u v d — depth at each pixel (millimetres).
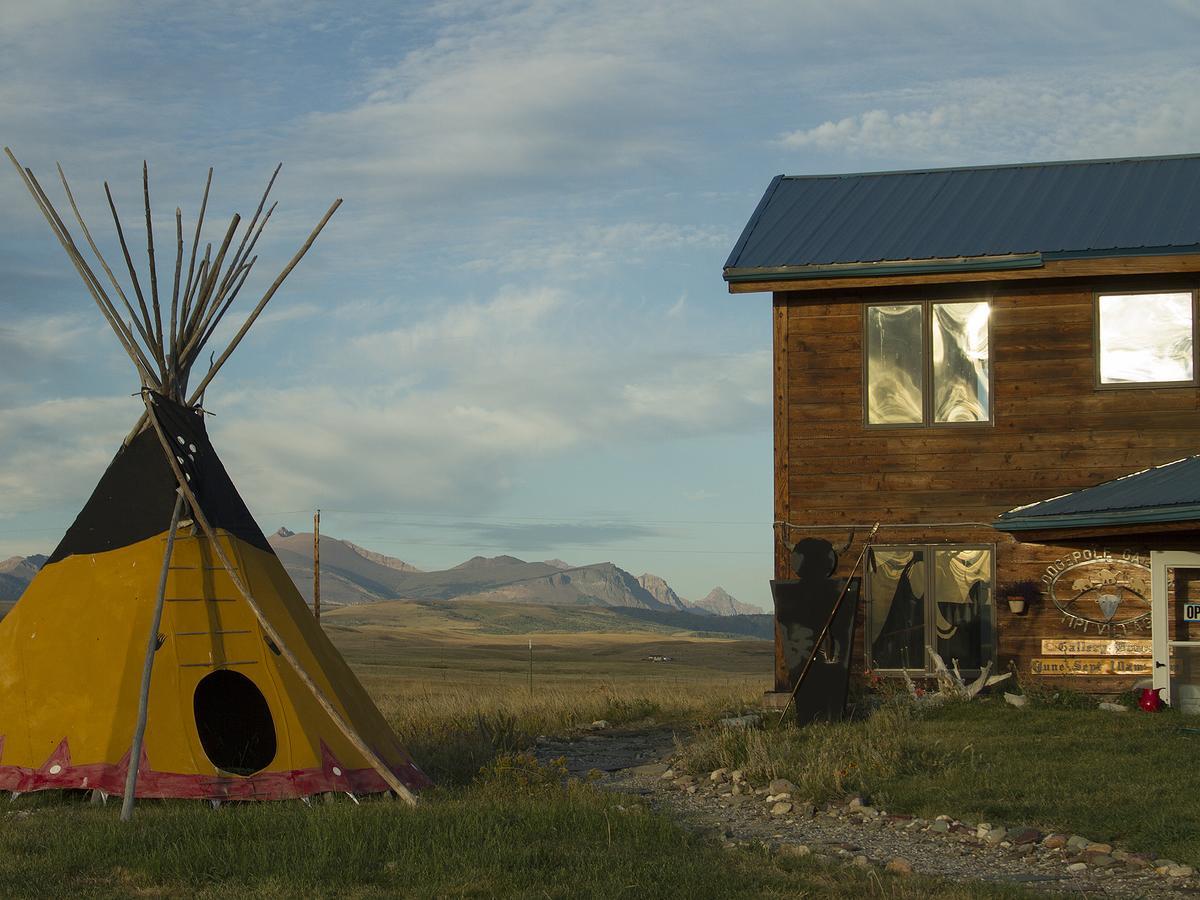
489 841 8953
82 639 11992
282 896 7781
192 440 13055
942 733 14422
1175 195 19484
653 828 9734
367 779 11727
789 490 18641
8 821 10227
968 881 8555
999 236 18469
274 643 12195
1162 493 15461
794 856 9289
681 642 187250
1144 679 17438
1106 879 8750
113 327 13039
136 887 8086
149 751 11242
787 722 16438
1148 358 18047
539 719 19891
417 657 130250
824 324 18766
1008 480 18156
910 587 18234
